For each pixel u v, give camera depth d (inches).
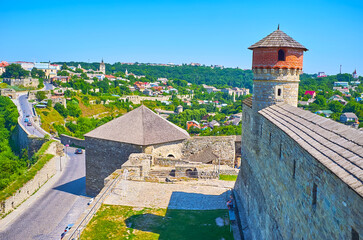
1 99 4965.6
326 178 453.4
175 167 1556.3
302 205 555.8
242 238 962.1
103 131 1759.4
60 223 1546.5
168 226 1011.3
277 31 983.0
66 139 3614.7
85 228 968.3
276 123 738.8
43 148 2701.8
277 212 720.3
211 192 1301.7
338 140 490.6
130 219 1041.5
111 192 1240.2
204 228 1004.6
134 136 1669.5
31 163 2410.2
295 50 944.9
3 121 4350.4
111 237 930.7
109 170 1728.6
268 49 945.5
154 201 1188.5
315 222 493.7
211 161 1861.5
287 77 949.2
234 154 1934.1
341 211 405.4
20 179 1900.8
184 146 1925.4
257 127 984.3
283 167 681.0
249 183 1068.5
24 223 1549.0
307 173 532.1
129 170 1418.6
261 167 907.4
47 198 1876.2
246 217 1076.5
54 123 4808.1
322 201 466.9
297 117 708.7
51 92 6486.2
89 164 1801.2
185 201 1196.5
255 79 996.6
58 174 2423.7
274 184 754.2
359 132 474.9
